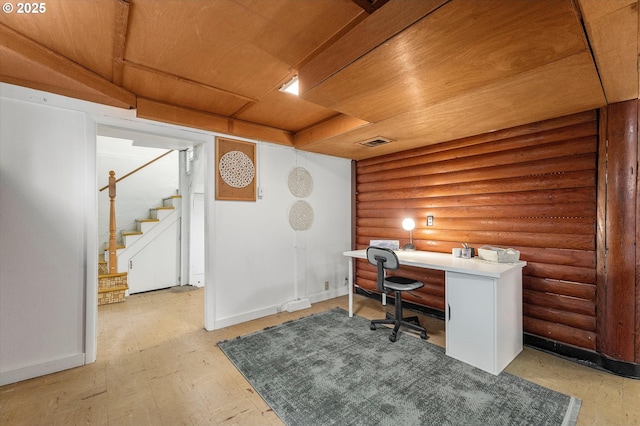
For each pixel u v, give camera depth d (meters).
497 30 1.28
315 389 1.96
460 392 1.92
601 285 2.22
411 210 3.69
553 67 1.60
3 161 2.04
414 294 3.59
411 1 1.29
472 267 2.30
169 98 2.58
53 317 2.20
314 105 2.72
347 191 4.41
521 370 2.19
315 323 3.16
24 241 2.11
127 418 1.69
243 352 2.49
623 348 2.09
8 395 1.90
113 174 4.04
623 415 1.68
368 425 1.63
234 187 3.19
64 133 2.25
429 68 1.63
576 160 2.37
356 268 4.44
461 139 3.11
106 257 4.35
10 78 1.99
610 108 2.15
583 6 1.11
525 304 2.66
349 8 1.46
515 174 2.73
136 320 3.27
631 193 2.06
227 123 3.06
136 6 1.41
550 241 2.52
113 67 2.03
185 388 1.98
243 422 1.66
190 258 4.75
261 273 3.42
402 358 2.38
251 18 1.52
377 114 2.37
